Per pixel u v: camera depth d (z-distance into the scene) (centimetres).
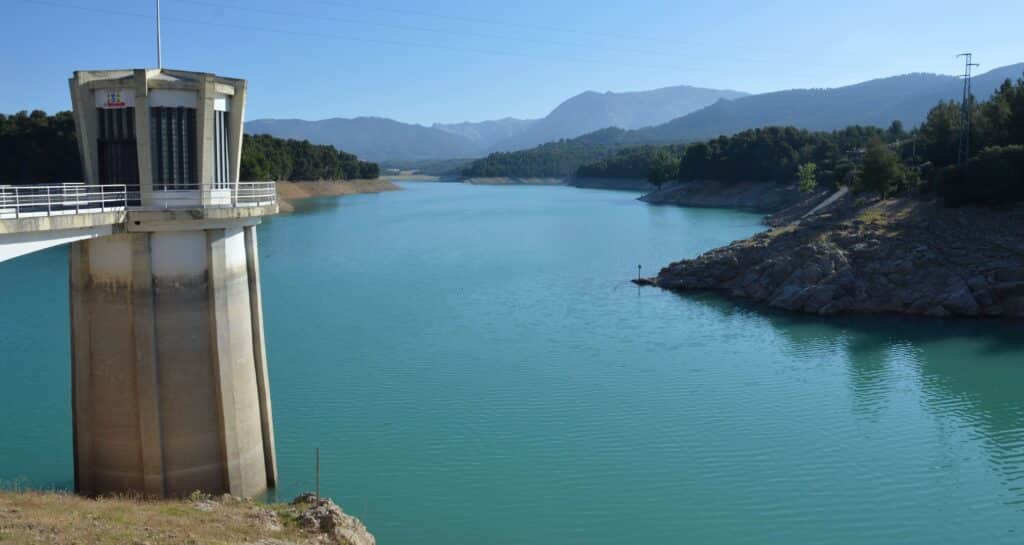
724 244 12938
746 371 5694
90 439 3216
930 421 4700
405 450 4200
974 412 4850
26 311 7194
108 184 3300
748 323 7231
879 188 10988
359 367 5716
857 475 3972
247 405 3412
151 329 3112
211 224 3192
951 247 8031
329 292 8688
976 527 3478
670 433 4481
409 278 9681
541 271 10275
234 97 3469
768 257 8906
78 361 3197
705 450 4250
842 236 8669
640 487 3809
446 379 5447
